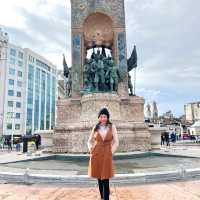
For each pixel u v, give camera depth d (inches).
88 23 1013.2
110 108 751.7
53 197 250.7
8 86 2871.6
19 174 331.9
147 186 292.7
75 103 884.0
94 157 219.1
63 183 311.4
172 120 3469.5
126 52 959.0
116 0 996.6
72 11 995.3
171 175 330.0
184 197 243.1
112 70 875.4
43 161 557.0
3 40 2822.3
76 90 921.5
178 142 1670.8
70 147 720.3
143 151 722.2
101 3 987.3
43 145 882.8
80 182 308.3
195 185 295.9
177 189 276.1
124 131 720.3
